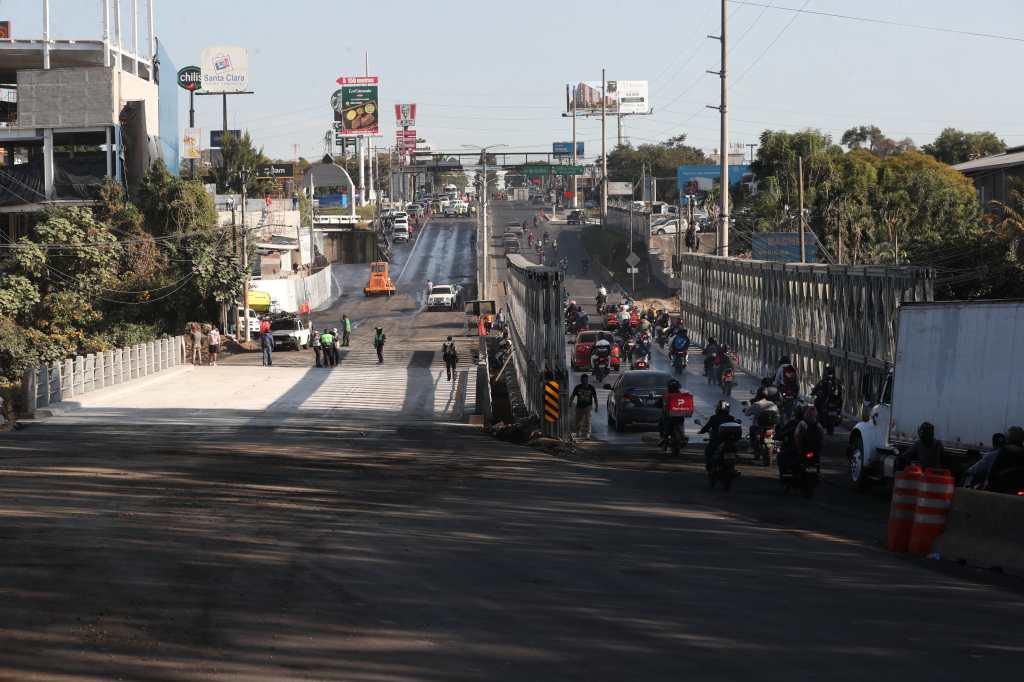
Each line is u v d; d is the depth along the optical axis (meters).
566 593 10.02
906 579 11.59
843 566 12.32
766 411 24.78
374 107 192.00
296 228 110.38
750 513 17.31
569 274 120.25
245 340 67.69
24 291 55.94
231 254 68.25
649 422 29.67
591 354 45.47
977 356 17.77
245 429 31.81
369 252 140.75
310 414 36.06
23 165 78.06
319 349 53.59
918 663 7.76
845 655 7.95
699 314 62.59
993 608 10.02
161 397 41.28
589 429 29.50
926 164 95.50
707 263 59.75
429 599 9.53
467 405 38.38
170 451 24.80
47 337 52.62
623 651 7.90
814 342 38.22
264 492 17.50
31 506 14.97
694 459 25.77
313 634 8.10
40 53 83.38
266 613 8.74
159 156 82.44
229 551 11.62
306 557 11.44
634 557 12.26
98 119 77.56
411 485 19.30
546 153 148.62
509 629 8.49
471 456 25.20
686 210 128.75
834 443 29.00
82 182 76.94
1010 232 57.59
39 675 6.75
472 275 116.81
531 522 15.02
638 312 74.94
